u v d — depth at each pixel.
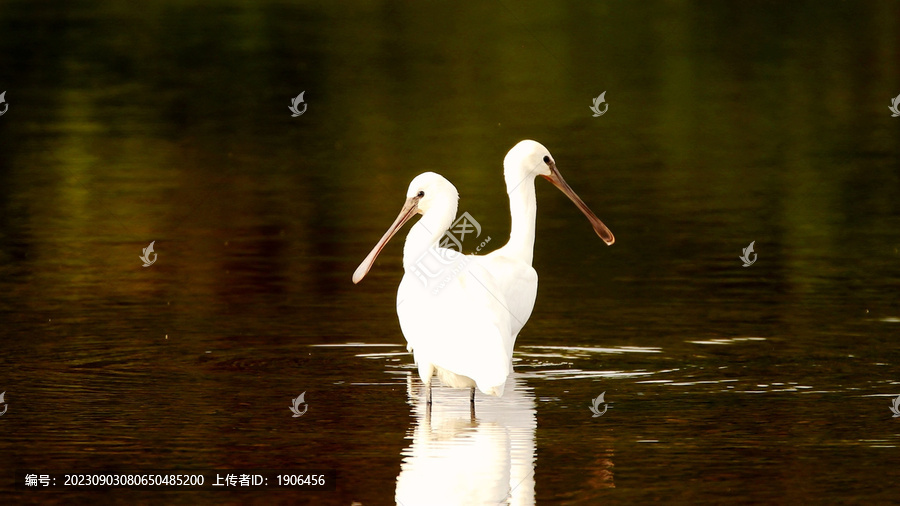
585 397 11.72
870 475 9.50
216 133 28.27
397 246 19.11
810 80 33.84
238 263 17.97
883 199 22.36
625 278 17.12
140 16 40.53
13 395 11.75
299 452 10.13
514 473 9.62
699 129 28.92
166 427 10.80
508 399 11.68
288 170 24.91
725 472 9.60
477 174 24.52
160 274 17.28
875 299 15.78
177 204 21.98
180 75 34.09
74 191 22.94
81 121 29.25
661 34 38.34
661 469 9.67
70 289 16.38
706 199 22.44
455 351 11.06
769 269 17.55
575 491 9.20
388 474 9.61
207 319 14.95
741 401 11.53
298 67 34.75
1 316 14.94
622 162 25.81
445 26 39.25
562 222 20.95
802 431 10.61
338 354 13.42
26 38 37.69
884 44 37.22
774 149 27.02
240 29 38.81
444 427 10.81
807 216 21.11
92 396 11.72
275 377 12.47
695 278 17.09
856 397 11.62
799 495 9.08
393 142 27.38
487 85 33.12
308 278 17.14
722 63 35.34
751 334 14.15
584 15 40.25
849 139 27.94
